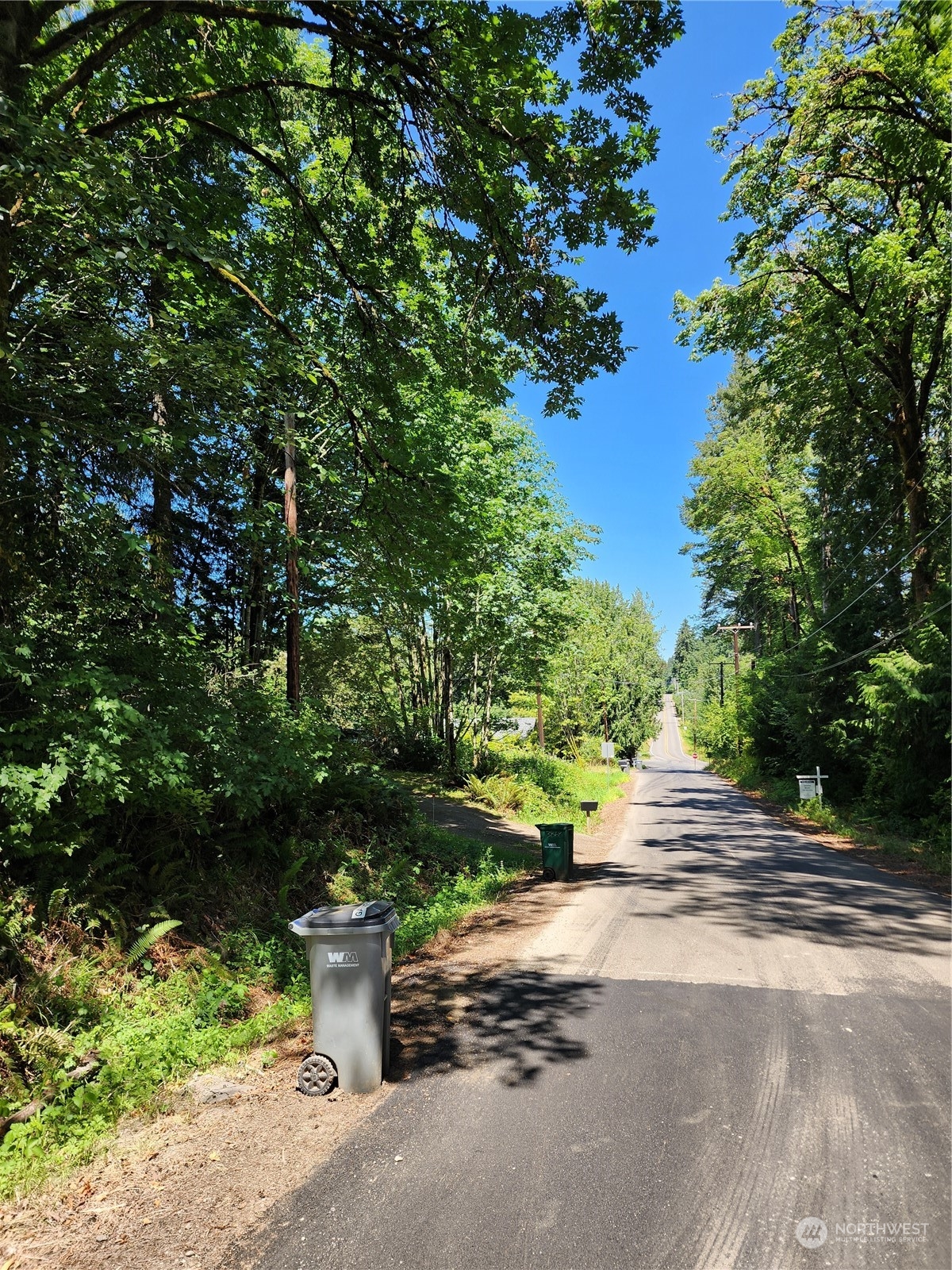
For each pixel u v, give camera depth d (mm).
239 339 8906
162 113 8031
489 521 17500
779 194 17781
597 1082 4238
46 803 5031
